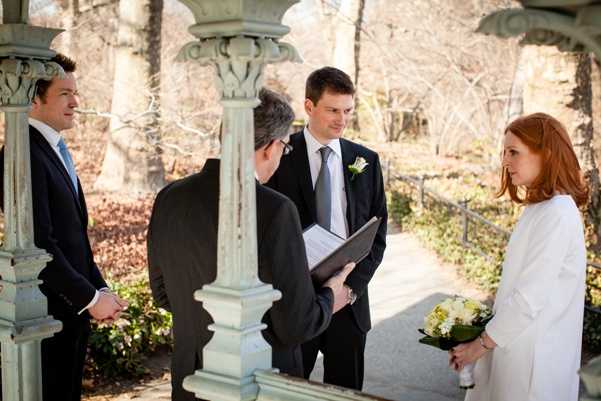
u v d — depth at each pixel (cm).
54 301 362
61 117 381
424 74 2219
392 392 545
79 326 371
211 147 1385
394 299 811
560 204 286
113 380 546
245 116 230
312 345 395
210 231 259
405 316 744
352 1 2000
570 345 292
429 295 820
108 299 363
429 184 1427
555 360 289
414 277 903
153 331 581
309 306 253
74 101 387
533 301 281
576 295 291
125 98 1353
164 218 273
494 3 1769
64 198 367
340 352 398
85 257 381
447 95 2141
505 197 1190
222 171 232
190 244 263
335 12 2122
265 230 248
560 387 290
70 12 1719
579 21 166
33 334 321
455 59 2088
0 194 372
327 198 392
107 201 1321
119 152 1395
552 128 291
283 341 254
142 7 1327
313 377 571
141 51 1342
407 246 1088
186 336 271
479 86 2108
